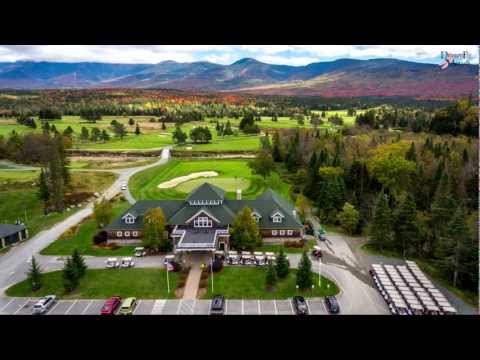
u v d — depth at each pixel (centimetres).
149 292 4747
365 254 5875
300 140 12700
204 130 16700
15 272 5372
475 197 7419
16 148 13012
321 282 4984
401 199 6900
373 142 12569
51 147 9612
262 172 10106
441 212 6144
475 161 9019
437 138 13500
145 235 5847
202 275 5094
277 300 4559
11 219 7694
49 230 7019
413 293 4631
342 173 8475
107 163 12862
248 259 5503
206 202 6481
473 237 4900
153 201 6781
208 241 5600
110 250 6053
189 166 12356
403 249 5888
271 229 6322
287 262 5075
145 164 12825
